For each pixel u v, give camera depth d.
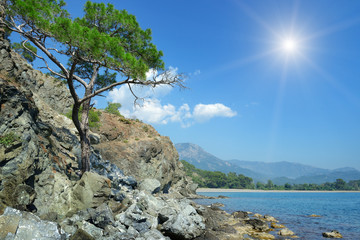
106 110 63.66
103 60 17.23
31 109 18.12
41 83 40.53
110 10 21.50
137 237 14.76
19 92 16.67
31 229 11.01
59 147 23.12
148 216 18.97
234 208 47.34
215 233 20.23
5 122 14.97
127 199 20.38
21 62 30.58
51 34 16.25
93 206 16.52
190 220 18.84
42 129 19.33
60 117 32.25
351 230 25.81
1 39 19.45
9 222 10.65
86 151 21.02
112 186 26.72
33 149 15.92
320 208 52.62
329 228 26.80
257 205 56.66
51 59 17.73
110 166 34.25
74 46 16.14
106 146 48.38
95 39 15.98
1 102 15.35
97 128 50.66
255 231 23.42
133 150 51.69
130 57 17.06
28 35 16.64
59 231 11.78
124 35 23.17
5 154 13.88
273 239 20.41
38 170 16.12
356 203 72.75
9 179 13.43
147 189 35.31
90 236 12.49
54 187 16.55
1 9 16.42
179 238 17.16
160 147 57.94
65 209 16.14
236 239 19.52
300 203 68.75
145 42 23.64
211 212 29.03
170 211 18.95
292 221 31.62
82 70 25.56
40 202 15.12
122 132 55.41
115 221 15.99
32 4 16.03
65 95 43.78
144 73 17.89
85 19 20.95
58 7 18.25
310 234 23.25
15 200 12.95
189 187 79.94
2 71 18.19
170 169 60.75
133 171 49.03
